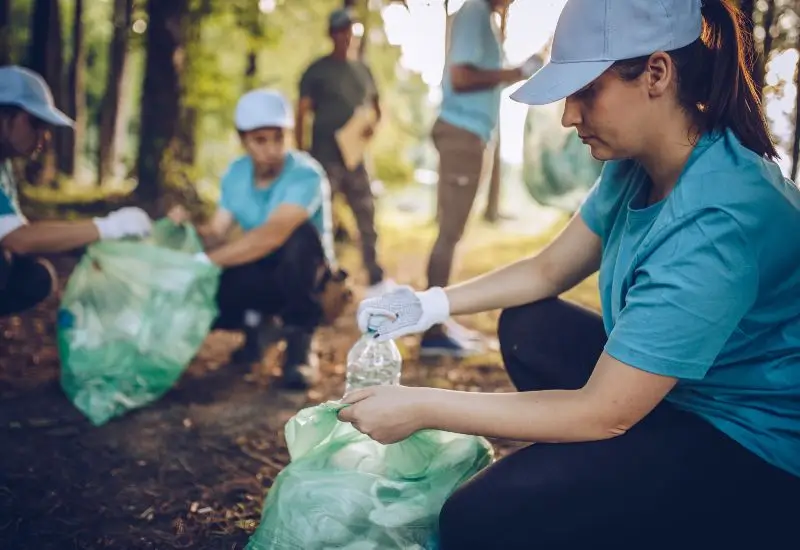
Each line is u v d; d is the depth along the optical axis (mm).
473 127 4309
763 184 1672
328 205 3928
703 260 1631
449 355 4348
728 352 1725
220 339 4527
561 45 1725
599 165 5660
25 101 3053
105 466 2883
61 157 13289
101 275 3338
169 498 2672
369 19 9602
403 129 17531
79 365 3307
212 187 12391
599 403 1689
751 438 1729
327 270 3752
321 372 4059
